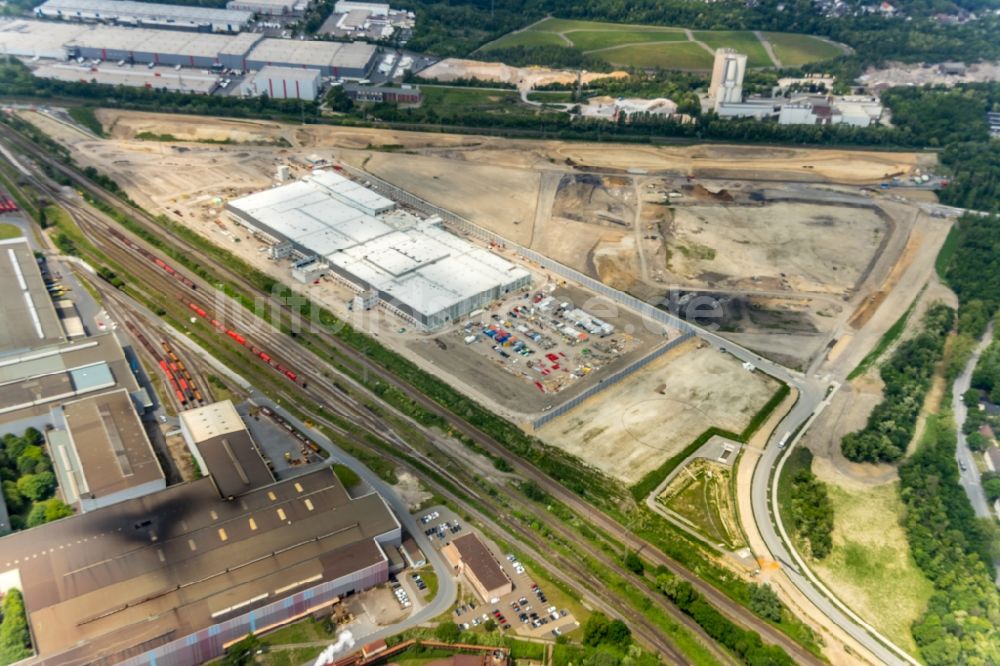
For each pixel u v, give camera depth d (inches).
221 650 5689.0
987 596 6451.8
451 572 6432.1
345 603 6077.8
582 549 6712.6
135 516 6333.7
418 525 6815.9
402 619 5984.3
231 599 5713.6
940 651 5944.9
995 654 5949.8
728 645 5890.8
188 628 5497.1
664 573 6481.3
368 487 7170.3
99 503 6599.4
